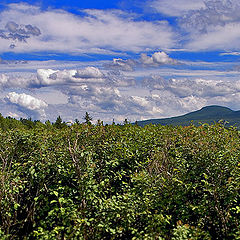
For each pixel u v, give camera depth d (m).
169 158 6.56
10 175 5.39
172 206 5.16
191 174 6.20
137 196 5.17
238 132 7.71
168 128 8.38
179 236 4.27
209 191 5.18
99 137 7.02
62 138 7.03
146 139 7.59
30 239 5.14
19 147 7.12
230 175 5.72
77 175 5.19
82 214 4.75
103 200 5.11
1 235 4.68
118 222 4.96
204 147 6.62
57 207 4.98
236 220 4.89
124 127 8.55
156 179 5.62
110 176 5.98
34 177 5.82
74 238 4.50
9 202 5.17
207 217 5.24
